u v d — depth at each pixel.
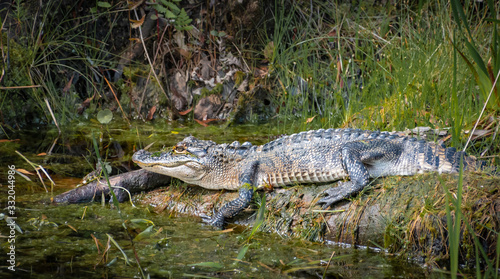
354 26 12.15
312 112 10.80
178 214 6.53
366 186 5.87
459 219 3.90
